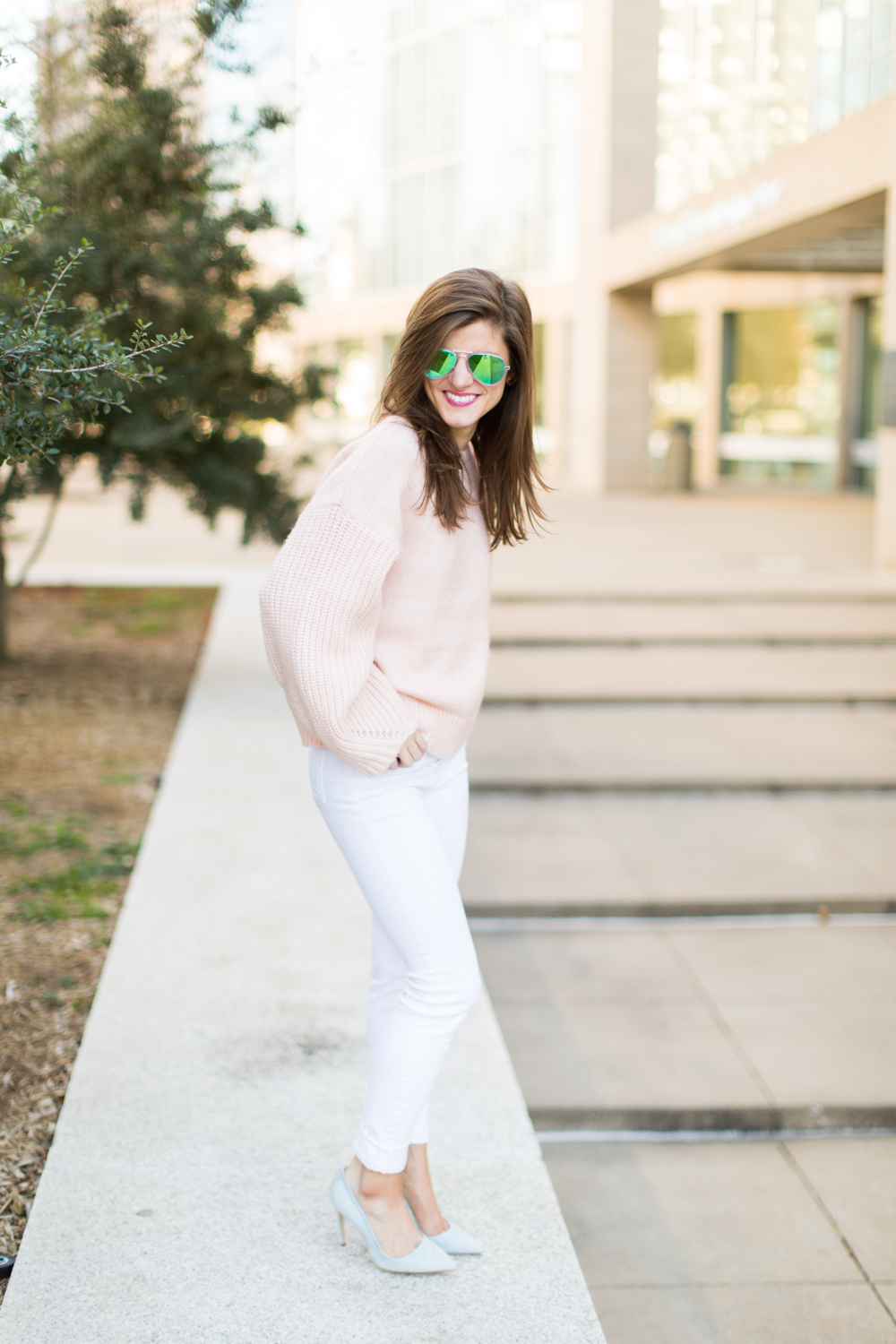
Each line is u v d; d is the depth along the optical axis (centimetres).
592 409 2023
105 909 378
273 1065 280
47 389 232
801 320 2072
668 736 636
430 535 186
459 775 205
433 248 2617
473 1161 247
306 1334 193
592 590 947
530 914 432
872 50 1119
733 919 436
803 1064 335
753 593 936
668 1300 250
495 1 2352
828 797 560
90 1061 280
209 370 577
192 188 541
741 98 1468
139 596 1007
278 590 173
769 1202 285
